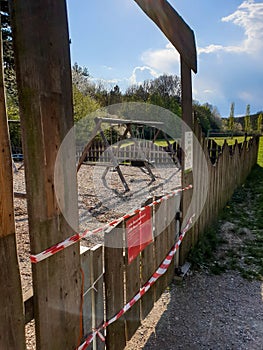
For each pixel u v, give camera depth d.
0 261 0.76
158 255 2.04
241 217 3.97
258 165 8.47
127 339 1.66
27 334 1.62
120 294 1.53
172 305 2.06
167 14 1.90
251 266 2.63
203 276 2.46
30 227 0.89
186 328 1.82
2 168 0.75
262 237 3.27
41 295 0.94
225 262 2.71
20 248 2.62
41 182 0.90
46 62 0.89
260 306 2.06
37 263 0.91
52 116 0.92
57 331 1.03
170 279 2.32
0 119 0.73
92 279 1.27
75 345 1.15
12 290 0.80
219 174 3.84
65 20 0.96
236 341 1.71
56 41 0.92
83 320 1.22
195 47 2.57
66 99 0.98
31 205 0.87
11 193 0.78
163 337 1.74
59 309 1.03
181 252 2.49
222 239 3.22
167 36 1.91
